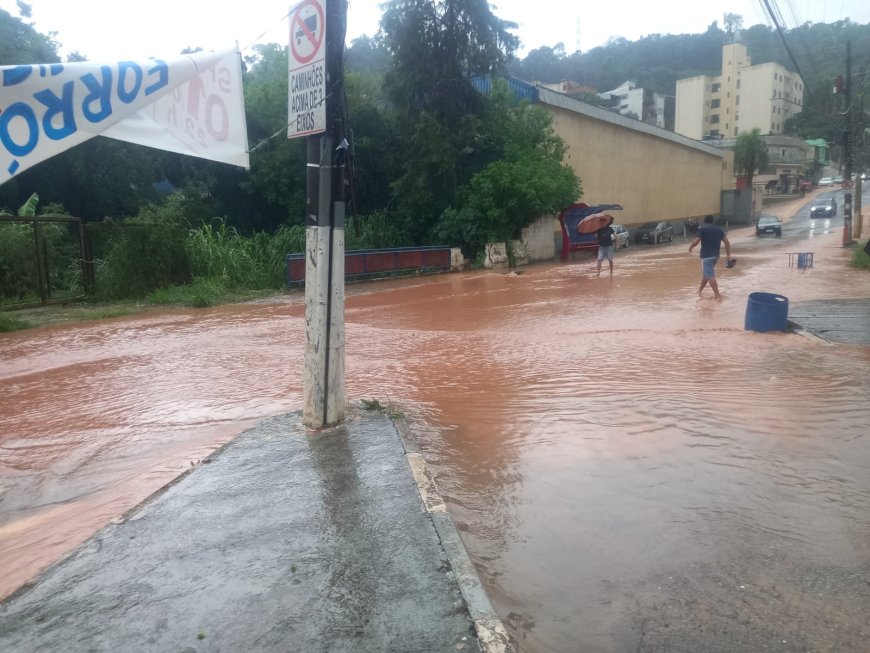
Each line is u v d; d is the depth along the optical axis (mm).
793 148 82062
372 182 27672
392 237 25297
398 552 3285
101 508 4262
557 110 31125
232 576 3145
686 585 3059
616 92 92438
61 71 4043
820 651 2586
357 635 2635
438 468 4586
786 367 7410
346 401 6348
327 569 3158
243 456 4793
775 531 3549
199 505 3992
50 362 9766
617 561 3281
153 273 17859
